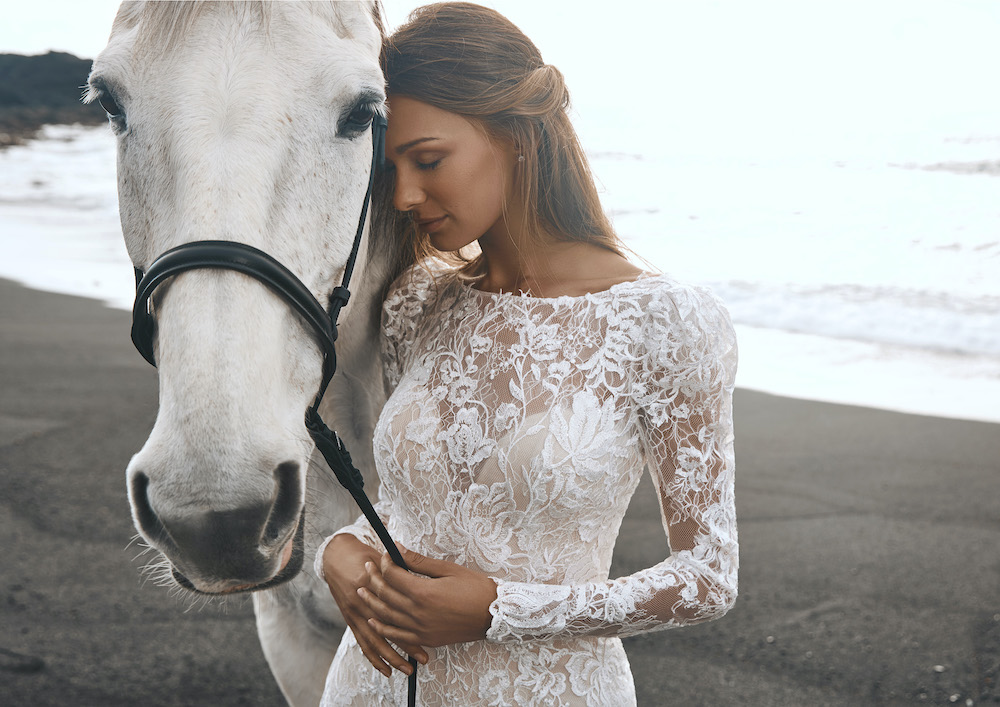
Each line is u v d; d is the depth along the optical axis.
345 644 1.53
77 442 5.31
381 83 1.32
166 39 1.23
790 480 4.83
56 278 10.18
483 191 1.36
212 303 1.13
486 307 1.41
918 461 5.04
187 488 1.06
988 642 3.23
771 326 7.62
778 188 11.47
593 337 1.31
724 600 1.29
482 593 1.26
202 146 1.19
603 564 1.40
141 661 3.19
